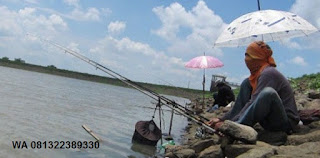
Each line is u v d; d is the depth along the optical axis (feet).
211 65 47.11
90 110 55.36
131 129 38.81
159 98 26.08
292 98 18.28
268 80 17.71
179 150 21.85
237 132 16.49
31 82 121.39
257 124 20.42
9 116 36.19
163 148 29.17
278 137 17.74
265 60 18.47
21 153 22.18
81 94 98.12
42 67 319.06
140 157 25.04
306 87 57.88
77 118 42.57
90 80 320.09
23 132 28.91
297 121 18.29
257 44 18.60
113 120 45.75
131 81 26.68
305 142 16.88
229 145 16.89
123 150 26.84
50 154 22.91
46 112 44.09
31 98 60.75
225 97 46.52
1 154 21.38
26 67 314.96
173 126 46.55
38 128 31.65
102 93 126.82
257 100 16.92
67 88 120.78
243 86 19.62
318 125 19.10
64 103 61.05
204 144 21.66
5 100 51.01
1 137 25.90
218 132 18.89
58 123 36.27
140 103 95.76
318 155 13.94
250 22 19.10
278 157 14.15
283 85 17.99
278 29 18.17
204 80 58.75
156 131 31.53
